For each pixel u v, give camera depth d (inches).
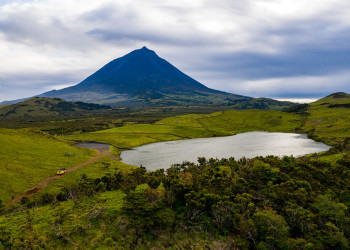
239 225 1937.7
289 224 2036.2
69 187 2721.5
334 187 2874.0
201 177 2847.0
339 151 5059.1
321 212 2137.1
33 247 1501.0
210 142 7431.1
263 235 1870.1
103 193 2657.5
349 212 2253.9
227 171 3339.1
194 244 1831.9
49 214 1998.0
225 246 1823.3
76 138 7500.0
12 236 1606.8
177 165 4109.3
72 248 1590.8
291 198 2412.6
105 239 1724.9
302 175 3115.2
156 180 2615.7
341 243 1753.2
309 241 1795.0
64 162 4360.2
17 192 2923.2
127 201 2146.9
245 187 2605.8
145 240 1808.6
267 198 2474.2
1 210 2241.6
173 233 1903.3
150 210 1948.8
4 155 4077.3
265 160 3737.7
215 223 2028.8
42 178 3469.5
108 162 4660.4
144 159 5270.7
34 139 5565.9
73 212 2049.7
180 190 2325.3
